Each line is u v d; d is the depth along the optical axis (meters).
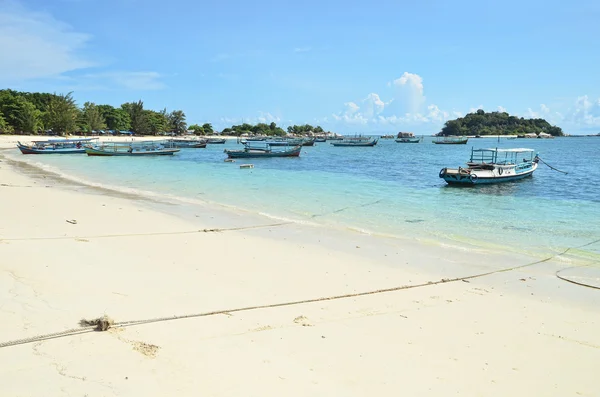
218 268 9.77
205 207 19.05
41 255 9.60
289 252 11.68
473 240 13.87
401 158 64.00
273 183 29.56
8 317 6.32
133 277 8.64
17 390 4.59
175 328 6.42
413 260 11.41
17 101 102.88
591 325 7.45
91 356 5.41
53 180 29.28
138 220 15.23
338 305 7.88
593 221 17.25
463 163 52.50
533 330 7.15
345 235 14.14
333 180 32.25
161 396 4.64
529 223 16.72
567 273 10.57
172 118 174.25
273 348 5.97
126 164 46.56
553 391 5.28
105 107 140.12
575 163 54.34
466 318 7.55
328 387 5.05
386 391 5.05
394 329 6.90
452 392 5.13
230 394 4.77
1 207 16.17
